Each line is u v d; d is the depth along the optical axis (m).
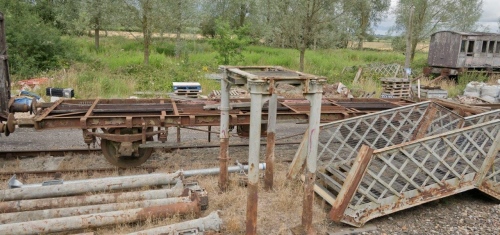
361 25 36.59
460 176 5.65
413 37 26.25
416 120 7.36
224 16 33.09
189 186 5.77
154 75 15.69
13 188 5.27
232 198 5.64
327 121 7.36
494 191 5.86
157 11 17.81
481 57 21.72
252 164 4.37
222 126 5.76
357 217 5.06
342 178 5.93
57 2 26.39
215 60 19.34
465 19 26.34
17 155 7.16
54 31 17.22
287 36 18.38
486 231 5.03
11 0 17.69
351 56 27.95
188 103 7.68
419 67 24.84
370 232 4.98
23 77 14.38
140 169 6.67
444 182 5.55
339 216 4.94
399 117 7.18
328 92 13.80
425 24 26.11
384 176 5.96
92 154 7.44
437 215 5.50
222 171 5.91
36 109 6.95
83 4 20.77
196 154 7.71
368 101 8.93
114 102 7.73
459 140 6.79
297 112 7.07
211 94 12.00
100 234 4.59
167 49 23.58
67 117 6.14
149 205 5.04
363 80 18.12
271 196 5.91
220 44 18.47
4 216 4.48
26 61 15.18
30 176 6.25
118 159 6.73
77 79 13.25
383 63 22.58
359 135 6.77
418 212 5.59
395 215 5.50
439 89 16.20
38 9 26.02
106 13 19.25
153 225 4.80
